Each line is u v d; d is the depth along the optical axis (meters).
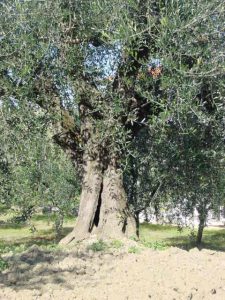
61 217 14.55
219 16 7.92
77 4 8.38
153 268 7.45
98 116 9.46
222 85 8.29
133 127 9.55
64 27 8.37
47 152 9.55
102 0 8.05
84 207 9.88
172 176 10.43
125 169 9.22
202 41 7.95
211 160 10.17
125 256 8.20
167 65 7.55
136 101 8.97
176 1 7.74
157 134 9.45
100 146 9.70
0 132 8.34
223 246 20.75
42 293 6.20
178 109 7.71
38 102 8.78
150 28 7.74
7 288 6.41
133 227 9.95
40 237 21.81
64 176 11.94
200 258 8.12
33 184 10.28
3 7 8.09
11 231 23.98
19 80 8.17
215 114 8.90
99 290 6.35
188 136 9.70
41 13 8.03
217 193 10.92
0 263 7.48
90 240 9.62
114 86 8.90
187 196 11.38
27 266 7.47
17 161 8.65
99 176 9.82
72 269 7.32
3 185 10.17
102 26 8.20
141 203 10.96
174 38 7.63
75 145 10.02
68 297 6.03
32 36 7.91
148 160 10.34
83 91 8.98
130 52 7.86
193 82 7.69
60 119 9.07
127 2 7.80
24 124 8.34
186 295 6.23
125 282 6.74
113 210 9.76
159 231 25.08
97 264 7.65
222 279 6.98
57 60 8.48
